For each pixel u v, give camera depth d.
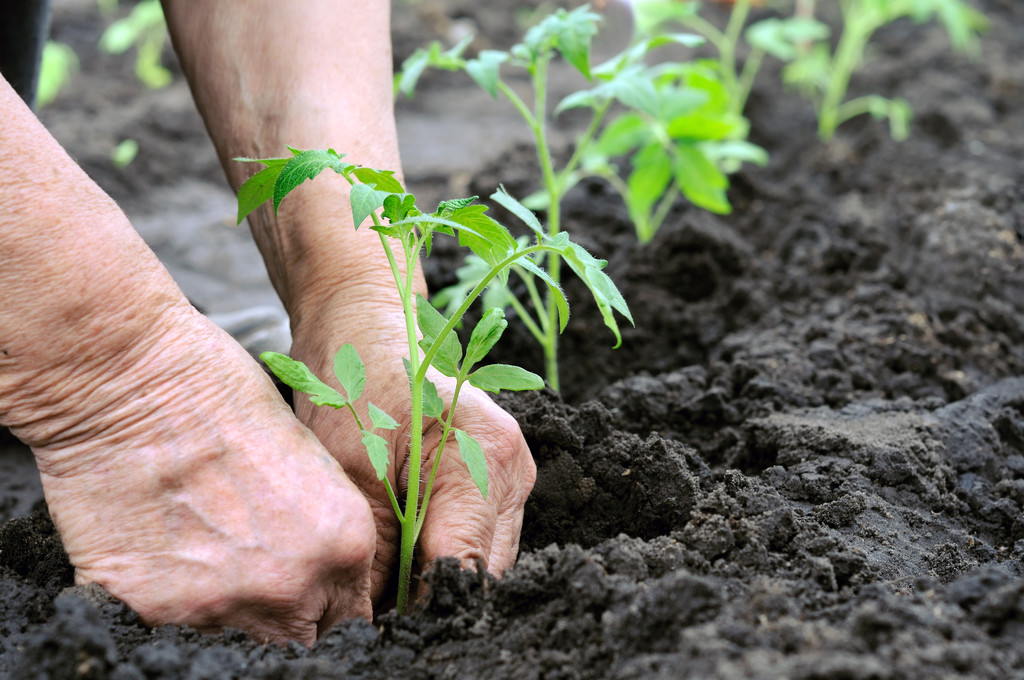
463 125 1.88
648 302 1.15
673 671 0.74
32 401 0.78
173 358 0.79
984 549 0.87
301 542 0.79
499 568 0.83
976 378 1.03
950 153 1.56
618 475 0.89
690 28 2.35
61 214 0.77
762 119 1.81
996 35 2.17
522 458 0.84
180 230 1.49
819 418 0.97
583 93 1.01
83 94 1.99
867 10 1.71
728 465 0.95
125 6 2.54
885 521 0.88
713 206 1.17
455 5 2.41
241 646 0.79
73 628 0.75
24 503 0.97
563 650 0.77
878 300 1.10
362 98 0.89
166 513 0.79
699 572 0.81
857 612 0.76
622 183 1.53
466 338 1.10
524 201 1.17
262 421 0.80
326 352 0.86
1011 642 0.76
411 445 0.81
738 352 1.05
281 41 0.89
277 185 0.78
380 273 0.88
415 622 0.80
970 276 1.15
